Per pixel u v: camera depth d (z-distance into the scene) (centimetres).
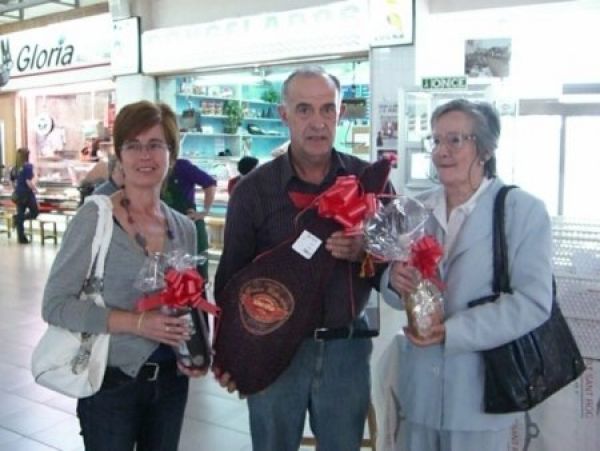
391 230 165
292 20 677
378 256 166
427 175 502
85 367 168
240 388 179
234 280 180
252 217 187
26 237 1016
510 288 168
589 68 566
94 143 1006
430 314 164
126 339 171
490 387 167
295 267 175
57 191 1053
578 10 558
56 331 173
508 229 169
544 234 166
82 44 946
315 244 175
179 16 793
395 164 586
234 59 730
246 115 902
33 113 1122
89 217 172
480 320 163
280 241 184
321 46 661
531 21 588
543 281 163
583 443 217
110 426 175
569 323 218
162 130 181
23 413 358
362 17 626
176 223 191
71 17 958
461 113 170
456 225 175
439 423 176
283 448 191
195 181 479
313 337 183
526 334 168
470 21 610
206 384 405
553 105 482
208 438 329
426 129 511
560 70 576
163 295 162
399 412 193
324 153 181
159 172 180
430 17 611
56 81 1000
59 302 168
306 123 178
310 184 187
